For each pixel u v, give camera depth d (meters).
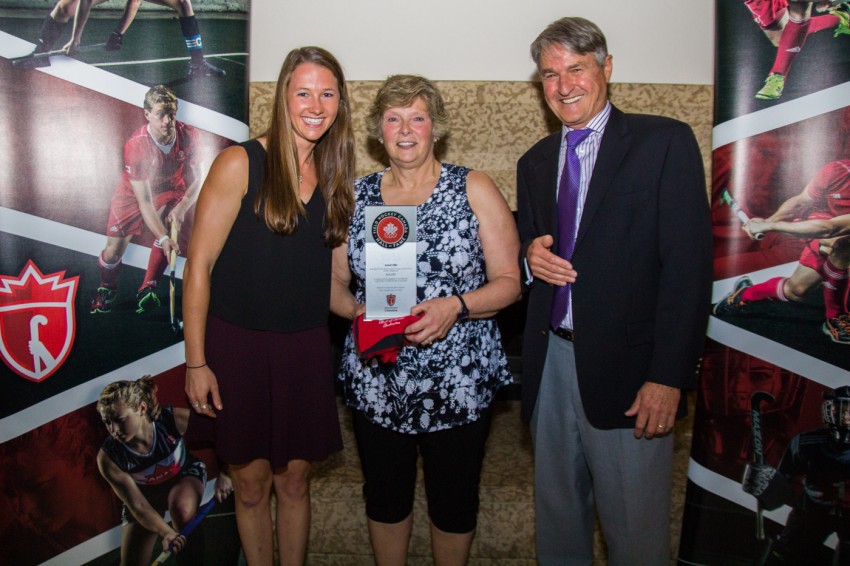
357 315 1.63
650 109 2.27
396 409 1.62
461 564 1.75
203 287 1.56
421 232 1.60
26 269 1.83
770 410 1.87
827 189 1.78
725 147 1.85
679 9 2.24
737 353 1.89
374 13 2.28
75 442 1.88
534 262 1.62
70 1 1.79
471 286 1.65
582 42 1.54
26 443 1.86
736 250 1.86
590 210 1.56
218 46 1.87
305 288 1.64
